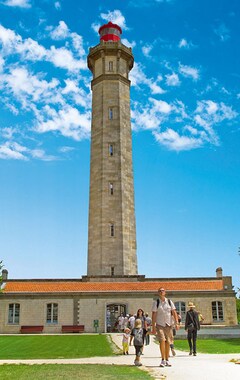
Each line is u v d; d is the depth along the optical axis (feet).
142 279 158.81
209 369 44.57
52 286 151.94
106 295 147.13
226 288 149.59
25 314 144.97
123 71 195.72
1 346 93.71
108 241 170.40
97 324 144.15
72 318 144.87
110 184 178.09
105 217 173.47
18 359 66.03
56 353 76.28
